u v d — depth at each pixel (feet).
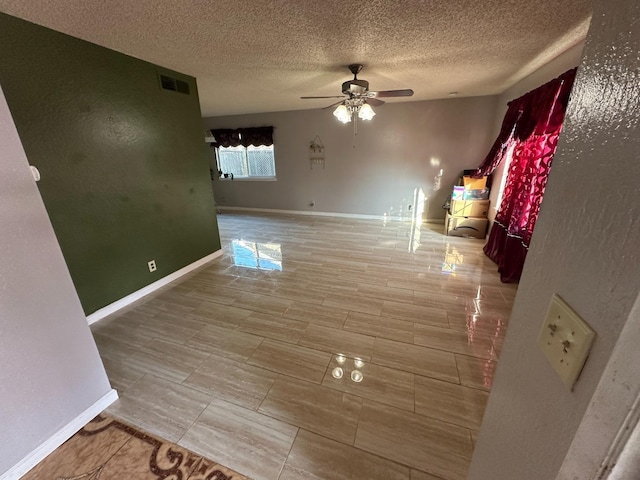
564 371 1.39
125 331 7.39
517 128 9.87
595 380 1.16
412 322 7.53
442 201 16.92
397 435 4.57
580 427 1.24
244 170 21.74
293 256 12.44
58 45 6.60
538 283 1.74
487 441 2.42
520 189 9.52
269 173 21.03
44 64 6.42
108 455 4.35
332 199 19.25
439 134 15.78
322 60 8.52
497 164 12.09
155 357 6.43
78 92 7.10
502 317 7.71
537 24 6.19
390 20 6.00
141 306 8.59
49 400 4.32
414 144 16.38
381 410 5.01
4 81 5.88
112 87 7.83
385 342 6.78
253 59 8.41
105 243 8.08
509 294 8.89
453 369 5.91
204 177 11.46
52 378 4.33
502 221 11.18
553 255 1.58
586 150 1.31
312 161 18.80
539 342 1.68
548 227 1.65
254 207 21.70
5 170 3.66
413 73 9.96
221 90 12.14
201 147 11.12
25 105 6.21
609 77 1.18
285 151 19.24
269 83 11.12
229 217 19.93
